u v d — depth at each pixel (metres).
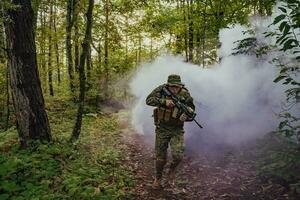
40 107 7.11
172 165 5.63
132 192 5.35
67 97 14.30
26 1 6.86
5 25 6.78
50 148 6.44
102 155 6.70
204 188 5.44
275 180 5.29
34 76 7.03
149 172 6.29
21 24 6.79
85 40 7.62
